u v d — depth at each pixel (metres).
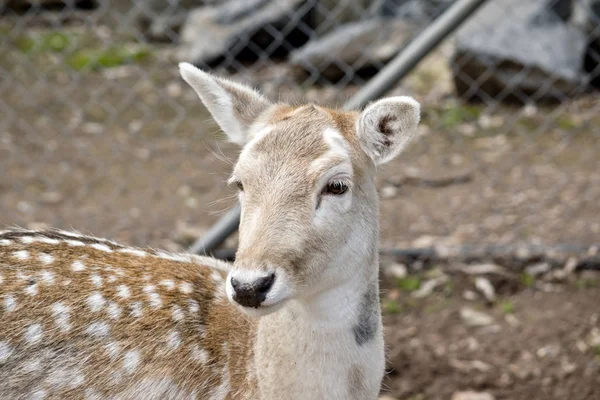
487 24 13.04
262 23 14.85
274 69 14.66
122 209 9.73
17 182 10.52
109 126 12.43
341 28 14.37
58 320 4.91
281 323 4.68
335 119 4.68
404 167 10.63
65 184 10.48
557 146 11.12
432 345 7.26
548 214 9.13
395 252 8.40
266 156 4.46
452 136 11.62
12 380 4.84
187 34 15.37
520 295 7.85
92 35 16.25
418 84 13.26
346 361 4.68
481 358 7.09
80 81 14.13
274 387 4.74
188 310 5.12
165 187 10.37
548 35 12.95
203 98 5.08
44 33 16.33
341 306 4.61
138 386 4.94
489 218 9.15
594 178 9.98
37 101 13.31
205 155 11.34
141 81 14.15
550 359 7.02
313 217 4.35
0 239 5.16
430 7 14.13
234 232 8.00
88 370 4.91
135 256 5.32
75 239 5.30
